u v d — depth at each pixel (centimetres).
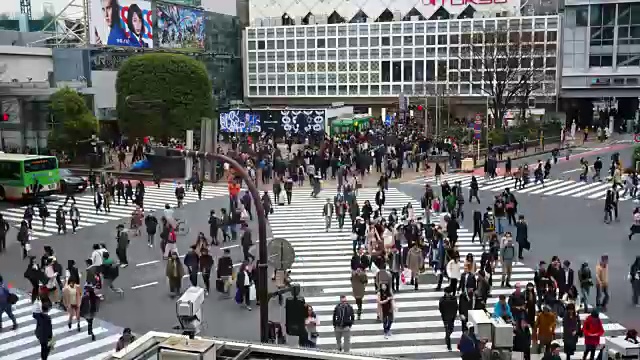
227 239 2944
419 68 7738
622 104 7925
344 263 2577
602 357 1522
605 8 6781
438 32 7556
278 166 4453
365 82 8019
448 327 1739
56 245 2938
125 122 5831
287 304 1408
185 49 7269
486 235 2625
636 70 6794
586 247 2709
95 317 2027
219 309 2077
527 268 2430
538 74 6831
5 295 1933
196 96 5872
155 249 2825
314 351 719
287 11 8888
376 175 4719
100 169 5038
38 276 2169
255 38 8462
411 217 2733
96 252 2223
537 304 1958
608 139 6347
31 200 3919
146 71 5728
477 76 7312
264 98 8569
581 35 6919
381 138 5622
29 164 3897
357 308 2053
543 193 3916
